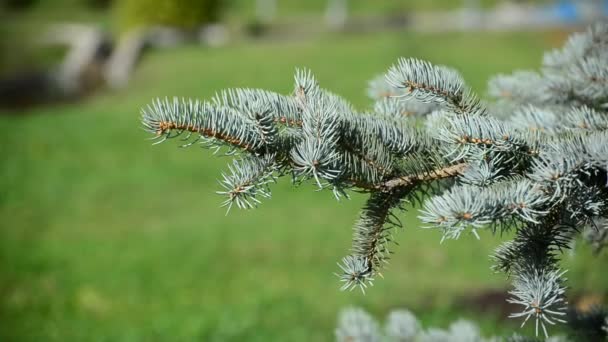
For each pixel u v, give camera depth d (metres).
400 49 21.62
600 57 2.38
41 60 24.25
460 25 25.97
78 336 6.94
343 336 2.85
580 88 2.27
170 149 14.48
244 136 1.75
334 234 9.73
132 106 18.17
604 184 1.85
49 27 27.67
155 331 6.93
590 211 1.84
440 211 1.64
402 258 8.55
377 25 27.62
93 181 12.96
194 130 1.72
